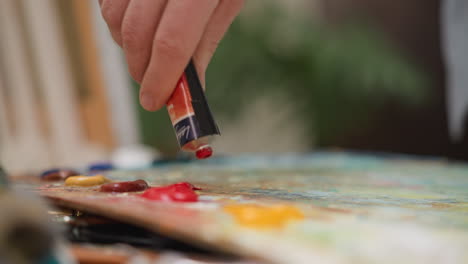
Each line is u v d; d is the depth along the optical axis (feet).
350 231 1.30
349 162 4.35
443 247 1.22
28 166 6.75
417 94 8.08
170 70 2.01
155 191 1.75
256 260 1.12
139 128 8.60
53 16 7.16
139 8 2.01
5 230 1.03
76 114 7.34
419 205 1.93
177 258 1.35
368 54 8.09
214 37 2.29
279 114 8.98
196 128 2.00
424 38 8.25
